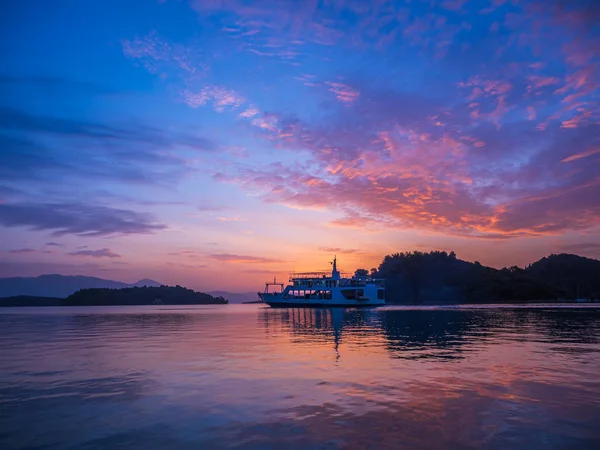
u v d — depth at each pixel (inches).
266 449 368.8
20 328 2001.7
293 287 5629.9
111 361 858.1
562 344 1098.7
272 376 672.4
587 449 366.0
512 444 376.8
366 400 520.1
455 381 624.7
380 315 3024.1
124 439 397.4
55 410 494.0
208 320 2728.8
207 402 518.9
